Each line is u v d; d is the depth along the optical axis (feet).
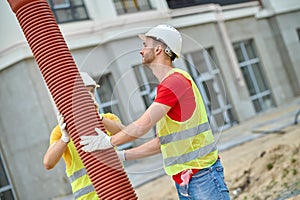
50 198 40.42
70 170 12.71
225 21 59.06
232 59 56.90
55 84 10.46
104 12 44.27
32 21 10.45
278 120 45.39
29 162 41.42
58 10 43.06
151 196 27.53
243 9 61.41
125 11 46.34
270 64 64.03
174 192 26.71
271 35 66.69
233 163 28.50
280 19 66.59
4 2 40.11
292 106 56.70
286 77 66.49
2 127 42.57
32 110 40.68
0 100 42.75
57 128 12.48
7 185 41.73
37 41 10.46
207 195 10.77
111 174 10.39
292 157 23.48
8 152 42.27
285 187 21.62
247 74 61.62
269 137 36.73
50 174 40.09
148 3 48.14
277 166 23.49
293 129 36.78
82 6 44.21
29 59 40.34
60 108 10.60
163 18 48.96
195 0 54.70
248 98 57.52
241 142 38.27
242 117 56.13
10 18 39.96
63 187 39.34
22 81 40.70
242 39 60.95
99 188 10.41
